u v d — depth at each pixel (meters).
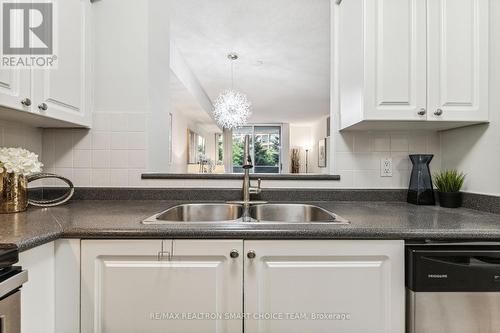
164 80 1.98
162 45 1.94
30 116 1.29
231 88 5.01
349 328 1.04
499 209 1.28
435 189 1.64
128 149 1.67
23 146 1.50
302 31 3.01
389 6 1.35
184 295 1.03
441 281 0.99
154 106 1.78
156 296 1.03
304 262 1.04
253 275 1.04
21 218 1.17
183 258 1.04
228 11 2.65
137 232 1.02
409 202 1.63
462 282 0.99
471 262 1.00
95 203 1.58
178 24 2.88
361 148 1.69
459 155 1.54
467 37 1.35
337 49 1.72
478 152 1.41
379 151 1.69
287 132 8.45
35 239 0.89
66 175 1.65
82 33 1.54
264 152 8.66
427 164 1.59
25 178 1.34
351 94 1.50
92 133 1.66
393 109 1.35
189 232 1.03
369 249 1.04
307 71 4.17
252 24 2.88
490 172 1.34
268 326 1.04
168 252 1.03
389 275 1.04
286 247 1.04
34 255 0.92
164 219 1.32
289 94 5.33
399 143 1.69
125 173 1.67
